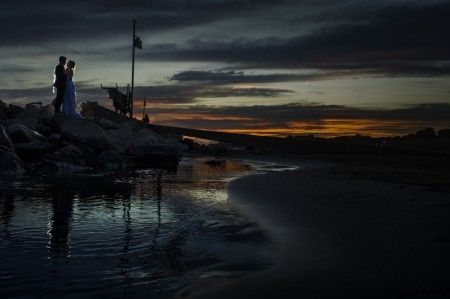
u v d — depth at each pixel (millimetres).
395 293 3666
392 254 4691
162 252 5445
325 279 4113
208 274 4578
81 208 8438
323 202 7930
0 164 14484
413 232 5551
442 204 7434
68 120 19969
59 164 16000
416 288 3744
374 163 17344
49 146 17266
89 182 12570
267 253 5156
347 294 3715
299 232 5953
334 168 15344
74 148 17250
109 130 23328
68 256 5312
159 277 4547
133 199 9562
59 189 11016
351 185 10148
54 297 4066
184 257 5207
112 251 5512
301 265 4598
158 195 10195
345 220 6410
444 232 5516
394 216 6488
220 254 5266
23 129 17234
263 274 4410
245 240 5844
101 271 4746
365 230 5746
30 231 6547
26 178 13250
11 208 8359
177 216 7664
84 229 6688
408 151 21609
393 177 11719
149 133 28203
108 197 9820
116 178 13758
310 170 14703
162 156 20250
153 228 6754
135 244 5840
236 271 4617
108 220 7340
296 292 3855
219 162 21562
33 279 4512
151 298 4008
